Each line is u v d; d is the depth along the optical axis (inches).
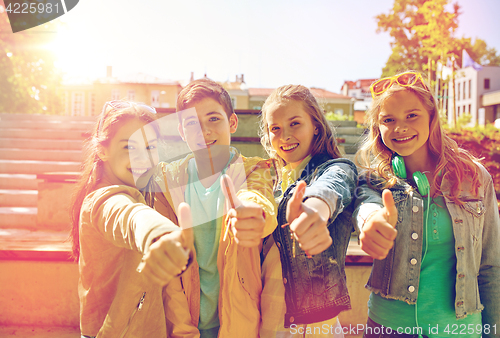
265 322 45.4
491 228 48.1
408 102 46.1
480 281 48.9
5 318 85.2
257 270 45.8
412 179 50.3
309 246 29.3
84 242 41.6
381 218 31.0
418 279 45.9
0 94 355.6
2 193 147.5
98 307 42.0
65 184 115.9
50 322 85.0
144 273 26.1
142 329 40.7
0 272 84.8
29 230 118.0
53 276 84.5
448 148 48.5
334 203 36.4
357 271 82.1
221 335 42.3
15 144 202.7
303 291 44.0
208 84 46.8
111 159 43.4
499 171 204.5
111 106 45.6
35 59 345.7
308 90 50.1
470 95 1125.7
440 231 46.4
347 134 223.0
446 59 475.5
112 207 35.7
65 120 245.6
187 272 43.8
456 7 438.9
